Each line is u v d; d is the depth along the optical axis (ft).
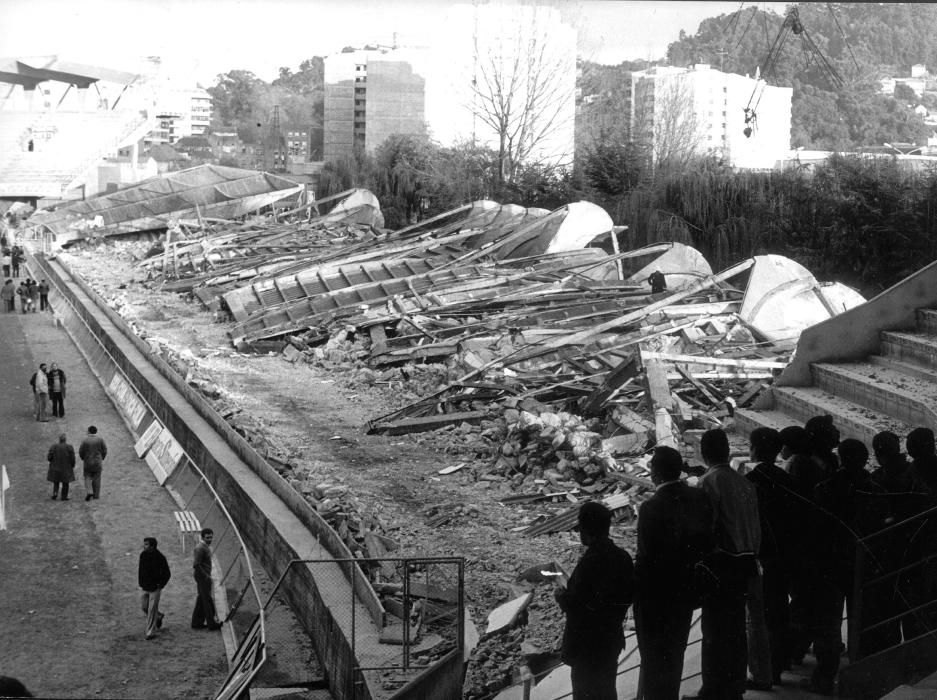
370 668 40.37
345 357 117.08
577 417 78.28
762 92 205.05
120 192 261.65
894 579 28.14
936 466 28.45
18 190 320.29
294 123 465.88
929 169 168.35
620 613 26.00
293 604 54.24
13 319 175.32
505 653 42.80
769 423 57.26
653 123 219.61
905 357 55.21
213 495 69.51
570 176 220.43
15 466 89.45
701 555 25.46
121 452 94.94
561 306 126.21
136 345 124.57
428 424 85.30
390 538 58.23
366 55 330.13
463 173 239.71
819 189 172.24
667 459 25.77
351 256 168.76
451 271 151.02
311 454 79.46
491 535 59.16
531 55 242.78
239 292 150.41
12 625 55.62
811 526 27.40
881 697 26.09
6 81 323.37
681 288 133.90
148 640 54.08
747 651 26.55
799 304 109.29
